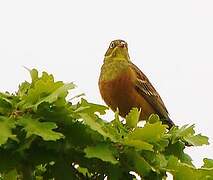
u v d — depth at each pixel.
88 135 6.68
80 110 6.65
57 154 6.87
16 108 6.50
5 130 6.20
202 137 7.90
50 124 6.35
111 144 6.67
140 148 6.65
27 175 6.86
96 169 6.91
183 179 6.94
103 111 6.96
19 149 6.43
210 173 7.25
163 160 6.96
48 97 6.41
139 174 6.82
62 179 7.07
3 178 7.41
